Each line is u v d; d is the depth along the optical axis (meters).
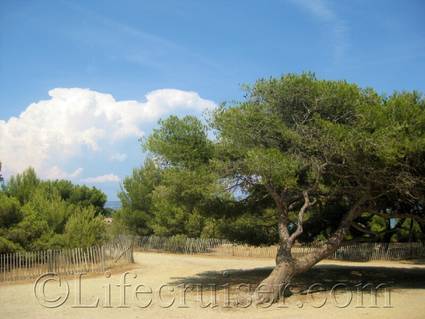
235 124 16.45
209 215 20.17
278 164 14.90
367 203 19.19
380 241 39.94
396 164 15.44
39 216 28.62
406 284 21.22
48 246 26.72
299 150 16.42
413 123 15.30
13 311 15.34
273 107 16.92
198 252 42.91
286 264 17.12
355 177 16.88
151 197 46.09
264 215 22.72
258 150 15.27
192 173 17.55
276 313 14.73
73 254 25.62
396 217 20.44
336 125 14.97
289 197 18.08
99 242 29.53
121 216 47.94
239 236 23.41
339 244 18.25
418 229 42.41
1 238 24.33
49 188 47.09
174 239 43.69
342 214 22.88
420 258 38.78
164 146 17.89
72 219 29.55
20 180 35.62
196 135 18.34
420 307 15.51
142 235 47.22
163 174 18.64
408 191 17.16
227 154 17.27
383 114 15.01
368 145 14.60
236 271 26.33
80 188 55.47
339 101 15.98
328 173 17.61
